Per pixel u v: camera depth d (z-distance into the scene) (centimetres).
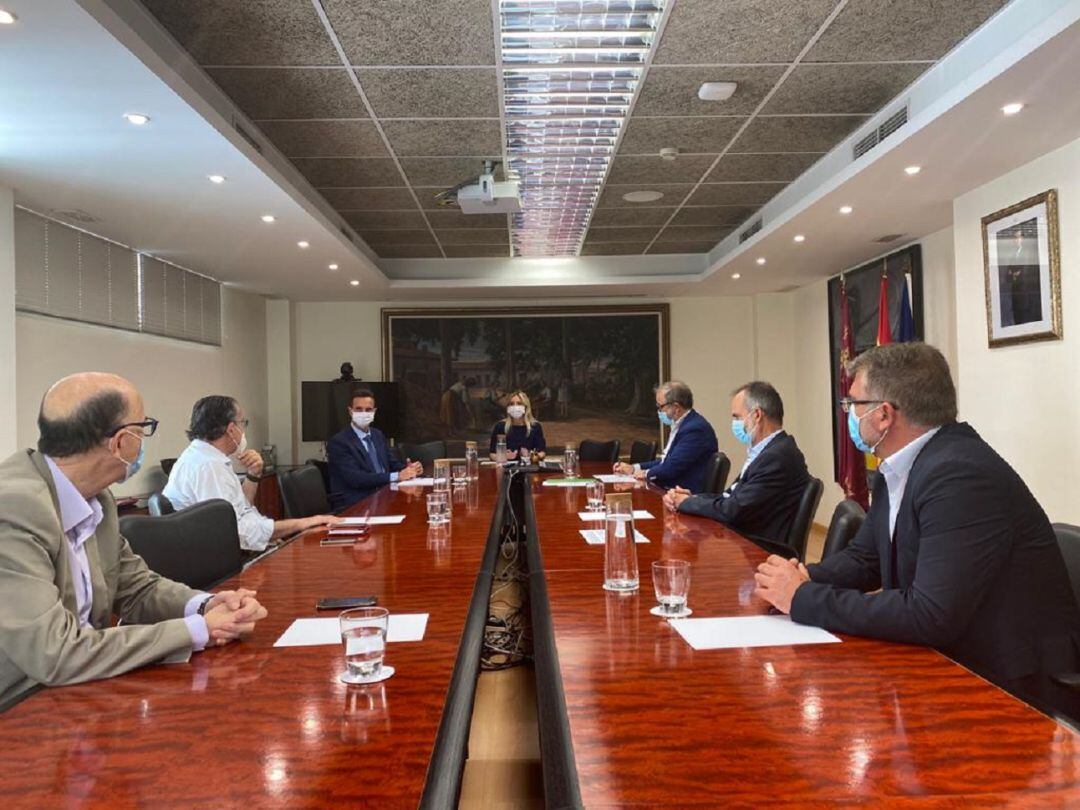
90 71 251
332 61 321
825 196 439
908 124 338
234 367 721
